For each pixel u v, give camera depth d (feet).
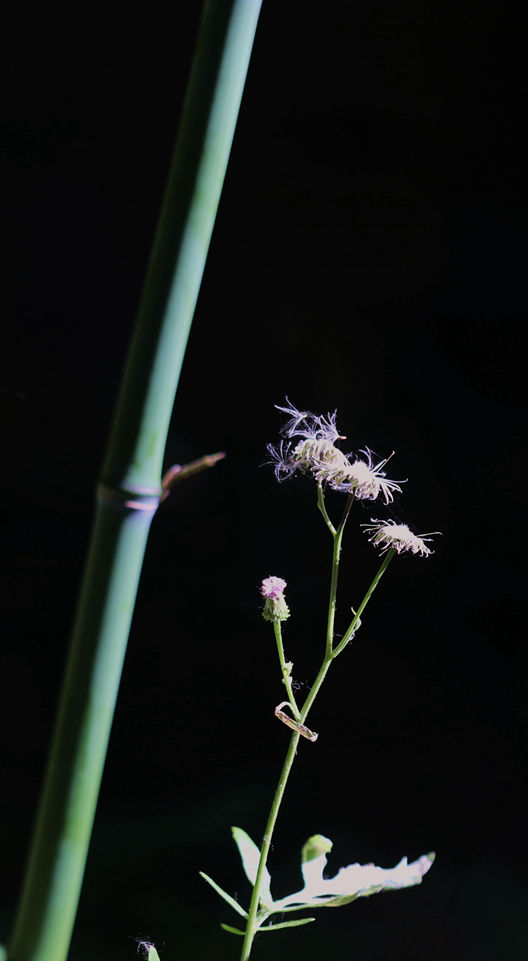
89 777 2.67
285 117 7.69
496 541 7.40
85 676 2.66
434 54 7.63
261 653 7.20
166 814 6.50
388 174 7.69
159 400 2.65
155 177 7.62
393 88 7.68
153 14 7.59
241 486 7.48
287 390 7.59
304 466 3.27
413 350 7.66
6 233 7.54
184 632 7.23
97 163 7.61
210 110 2.64
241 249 7.68
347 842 6.52
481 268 7.66
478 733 6.97
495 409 7.56
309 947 5.62
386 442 7.53
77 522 7.35
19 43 7.55
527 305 7.59
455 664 7.20
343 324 7.66
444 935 5.89
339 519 7.43
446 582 7.36
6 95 7.55
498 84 7.63
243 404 7.57
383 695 7.10
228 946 5.52
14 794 6.56
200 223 2.64
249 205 7.70
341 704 7.07
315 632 7.25
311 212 7.71
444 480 7.48
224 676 7.13
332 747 6.93
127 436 2.65
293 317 7.66
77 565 7.28
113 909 5.67
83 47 7.59
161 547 7.35
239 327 7.64
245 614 7.29
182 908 5.76
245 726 7.02
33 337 7.50
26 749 6.76
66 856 2.66
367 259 7.71
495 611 7.27
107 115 7.61
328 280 7.69
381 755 6.94
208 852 6.24
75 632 2.66
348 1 7.63
